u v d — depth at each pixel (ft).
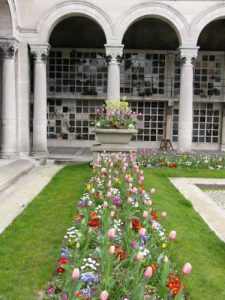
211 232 25.30
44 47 56.03
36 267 17.92
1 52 53.36
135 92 77.66
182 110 58.29
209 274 18.11
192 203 33.58
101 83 78.07
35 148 57.57
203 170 49.26
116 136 47.83
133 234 18.38
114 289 14.17
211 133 78.13
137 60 77.20
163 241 19.42
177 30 57.21
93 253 17.34
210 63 77.51
